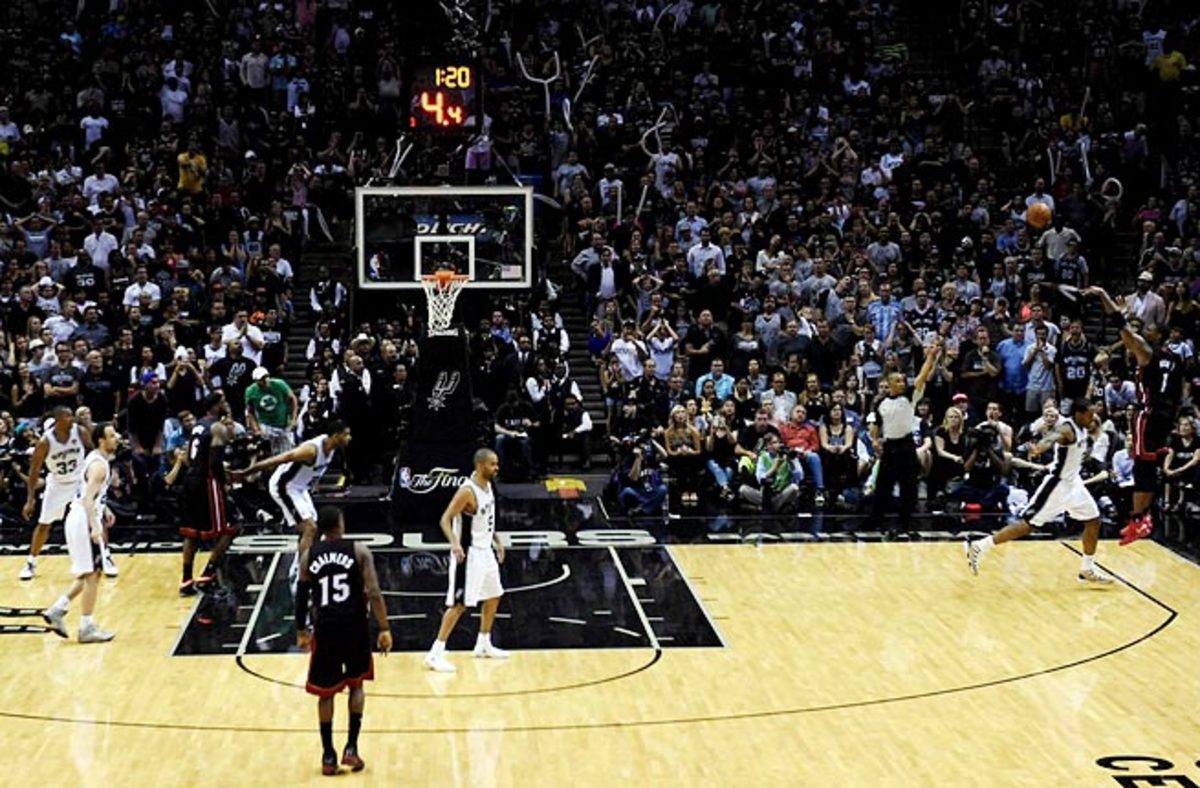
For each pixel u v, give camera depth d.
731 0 30.14
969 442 20.69
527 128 26.83
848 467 20.97
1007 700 12.77
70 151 26.28
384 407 21.33
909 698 12.80
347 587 10.91
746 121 28.38
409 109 23.42
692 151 27.67
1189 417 20.39
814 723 12.15
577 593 16.14
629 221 25.44
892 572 17.12
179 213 24.95
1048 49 30.73
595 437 23.33
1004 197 28.22
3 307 22.20
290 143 26.83
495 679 13.23
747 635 14.63
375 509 20.16
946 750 11.55
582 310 25.39
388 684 13.07
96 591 15.49
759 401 22.00
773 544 18.47
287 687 13.02
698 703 12.62
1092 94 29.94
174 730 11.91
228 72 27.66
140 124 27.16
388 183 24.84
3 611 15.32
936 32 31.73
